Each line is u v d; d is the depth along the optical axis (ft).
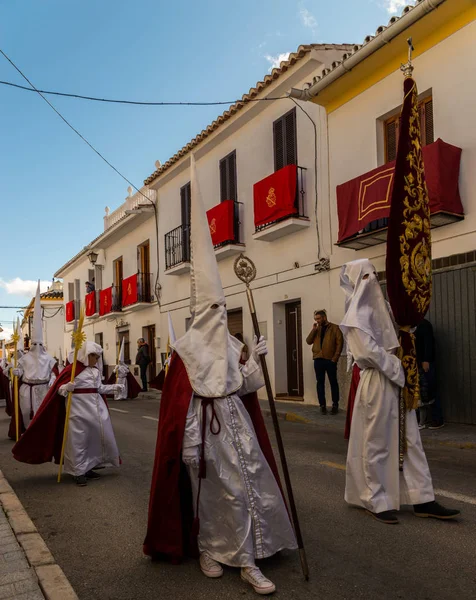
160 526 12.31
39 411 21.26
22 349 40.83
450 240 31.37
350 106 39.24
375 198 34.53
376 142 37.04
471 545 12.87
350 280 15.58
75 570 12.50
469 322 30.17
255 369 12.26
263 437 12.63
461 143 31.04
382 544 13.10
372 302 15.11
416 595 10.58
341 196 37.83
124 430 34.53
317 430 32.12
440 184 29.86
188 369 11.80
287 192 43.19
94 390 21.38
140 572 12.13
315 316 37.83
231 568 12.04
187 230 63.21
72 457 20.45
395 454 14.64
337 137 40.45
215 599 10.64
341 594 10.68
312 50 41.68
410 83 16.40
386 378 14.71
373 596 10.57
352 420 15.21
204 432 11.60
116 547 13.85
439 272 31.78
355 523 14.58
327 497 17.13
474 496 16.93
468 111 30.73
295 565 12.05
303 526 14.53
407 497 14.69
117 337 86.89
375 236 34.91
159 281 71.31
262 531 11.39
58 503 18.15
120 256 84.79
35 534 14.12
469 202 30.45
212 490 11.57
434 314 32.04
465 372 30.27
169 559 12.52
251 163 50.57
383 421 14.60
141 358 68.85
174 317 67.46
